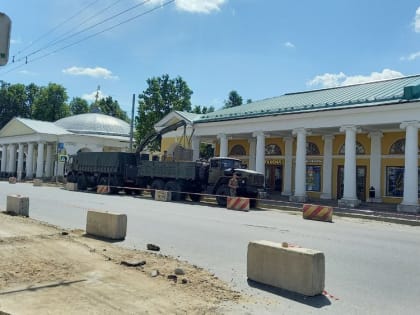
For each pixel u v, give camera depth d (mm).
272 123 29578
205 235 12742
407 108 22672
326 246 11672
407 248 11891
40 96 85000
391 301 6727
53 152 63000
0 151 82438
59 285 6590
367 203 27109
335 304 6441
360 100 25109
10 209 15656
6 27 5176
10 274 7098
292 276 6934
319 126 26844
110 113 103562
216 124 33344
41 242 9875
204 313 5680
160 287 6711
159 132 34594
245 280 7570
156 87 50438
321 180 31203
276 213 22047
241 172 24875
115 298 6070
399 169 27172
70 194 30078
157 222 15531
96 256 8656
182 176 27953
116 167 33781
